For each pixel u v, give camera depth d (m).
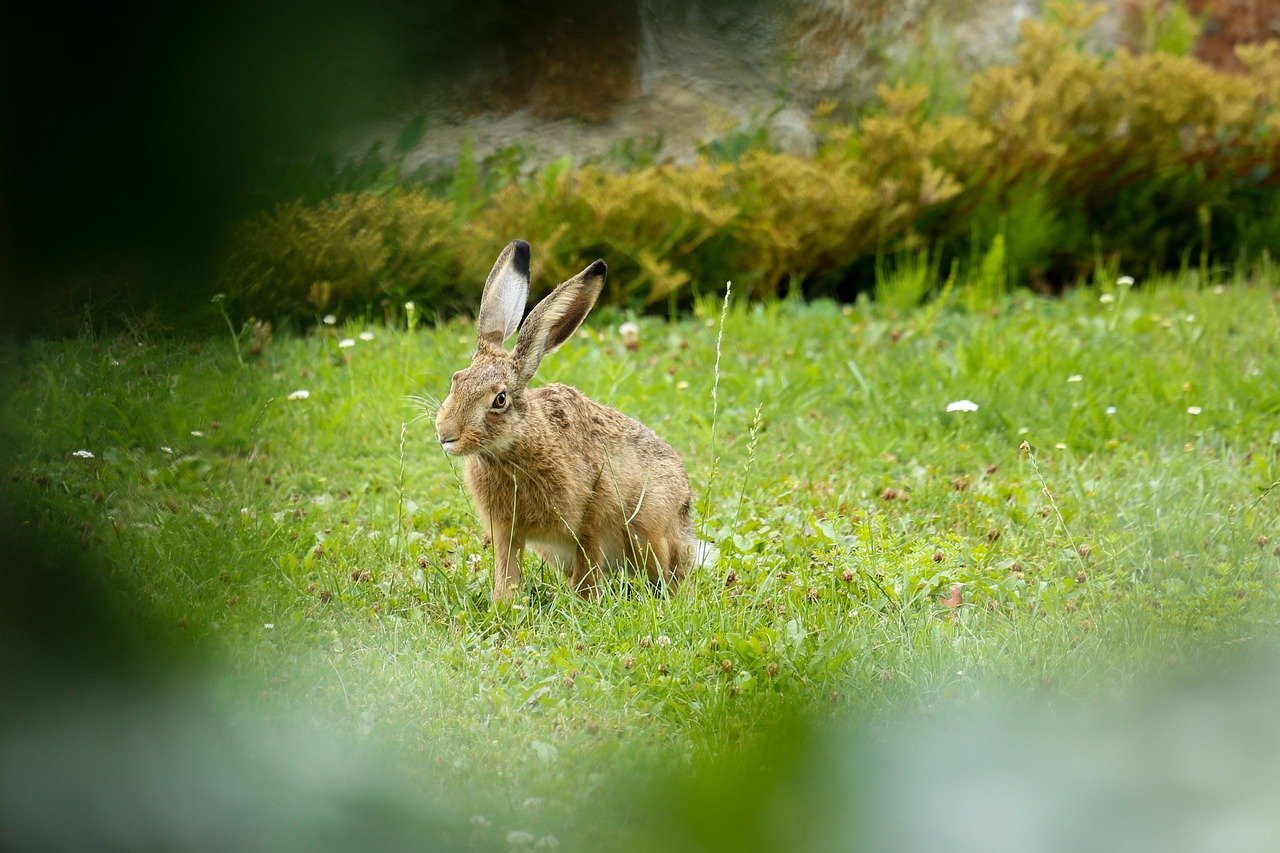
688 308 18.16
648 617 8.61
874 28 20.00
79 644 3.56
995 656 7.96
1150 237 20.47
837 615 8.73
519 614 9.06
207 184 3.00
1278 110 20.67
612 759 6.70
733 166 18.14
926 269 18.61
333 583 9.19
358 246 15.55
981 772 3.00
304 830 3.51
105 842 3.22
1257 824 2.88
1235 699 3.28
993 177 19.33
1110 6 22.64
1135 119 19.80
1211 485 11.37
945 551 9.91
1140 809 2.90
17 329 3.21
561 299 9.56
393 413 13.19
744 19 3.63
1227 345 15.75
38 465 10.89
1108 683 7.30
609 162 17.89
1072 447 12.81
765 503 11.30
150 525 10.21
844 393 14.12
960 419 13.24
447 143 17.34
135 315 6.86
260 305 14.30
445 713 7.33
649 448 10.10
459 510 11.04
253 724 6.09
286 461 12.24
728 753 5.84
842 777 2.98
